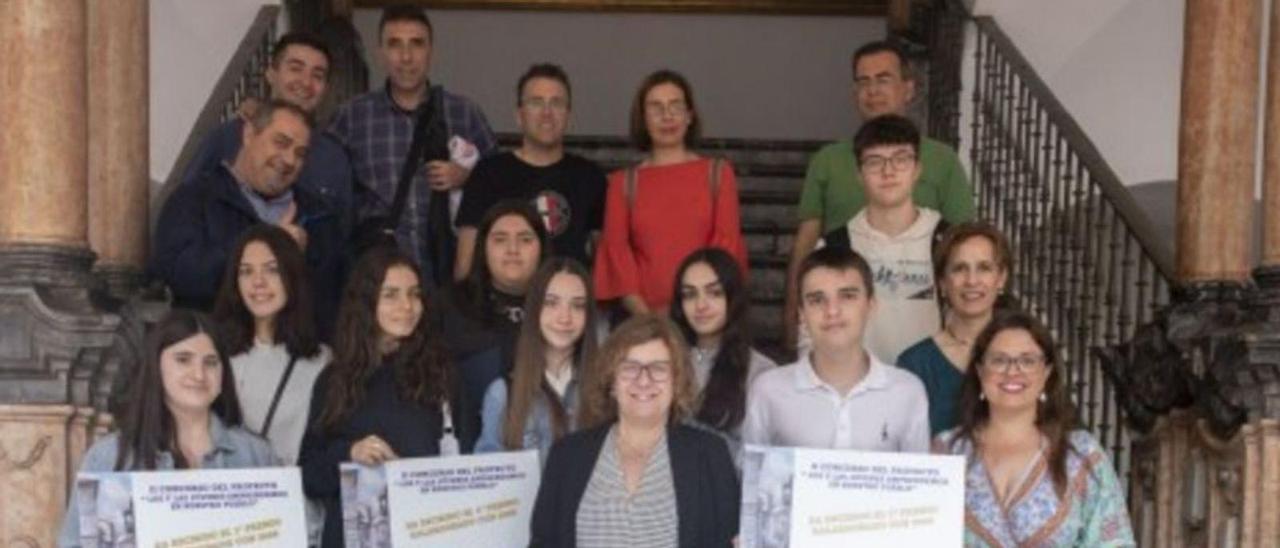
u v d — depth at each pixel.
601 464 3.78
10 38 4.50
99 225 5.25
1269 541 4.88
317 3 9.12
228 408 3.95
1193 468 5.36
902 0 9.38
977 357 3.89
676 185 5.21
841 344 4.00
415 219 6.08
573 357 4.30
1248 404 4.93
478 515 4.00
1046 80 8.77
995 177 8.21
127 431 3.78
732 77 9.92
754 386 4.16
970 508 3.86
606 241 5.25
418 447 4.09
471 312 4.67
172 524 3.65
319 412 4.10
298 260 4.36
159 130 7.55
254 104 5.54
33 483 4.36
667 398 3.75
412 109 6.19
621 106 9.91
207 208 4.86
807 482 3.77
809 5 9.89
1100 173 6.65
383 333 4.15
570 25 9.90
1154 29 8.46
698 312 4.32
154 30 7.56
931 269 4.88
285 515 3.79
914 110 9.23
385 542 3.90
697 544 3.75
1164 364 5.49
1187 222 5.63
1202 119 5.61
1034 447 3.85
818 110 9.91
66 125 4.54
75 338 4.37
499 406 4.31
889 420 4.05
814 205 5.63
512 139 9.11
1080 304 6.85
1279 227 5.10
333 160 5.57
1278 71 5.12
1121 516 3.81
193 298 4.82
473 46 9.88
